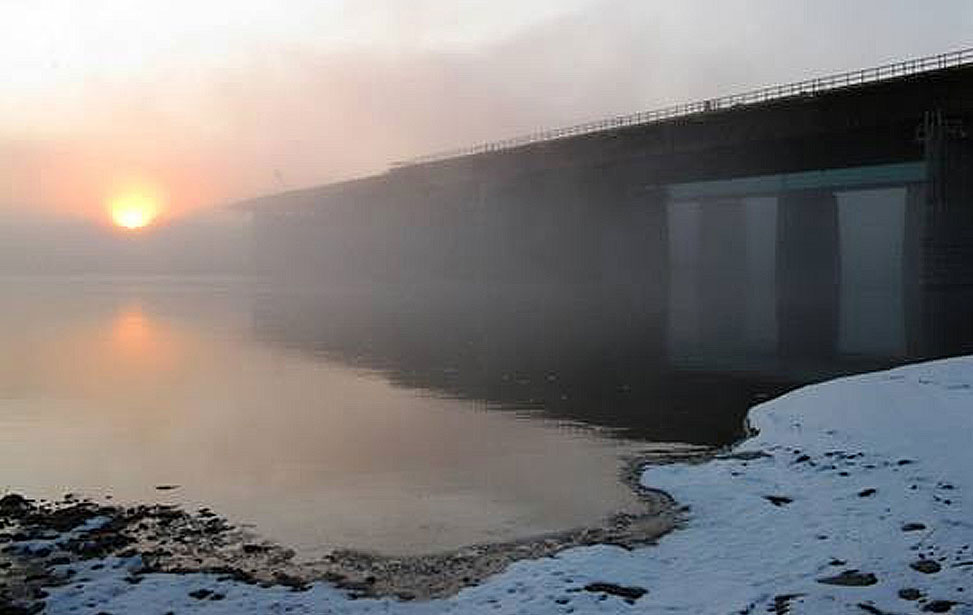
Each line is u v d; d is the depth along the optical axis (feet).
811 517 61.00
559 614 47.55
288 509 72.02
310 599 51.34
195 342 233.55
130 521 68.39
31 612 48.75
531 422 112.16
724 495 69.92
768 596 47.62
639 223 470.80
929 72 269.85
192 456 92.89
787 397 108.27
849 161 371.97
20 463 89.92
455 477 82.33
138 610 49.21
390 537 64.34
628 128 390.83
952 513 57.21
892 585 47.21
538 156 460.55
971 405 87.10
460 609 49.29
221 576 55.06
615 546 58.65
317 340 234.58
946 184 267.80
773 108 323.16
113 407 127.95
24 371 173.27
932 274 265.54
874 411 90.33
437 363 180.45
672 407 122.42
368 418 116.47
